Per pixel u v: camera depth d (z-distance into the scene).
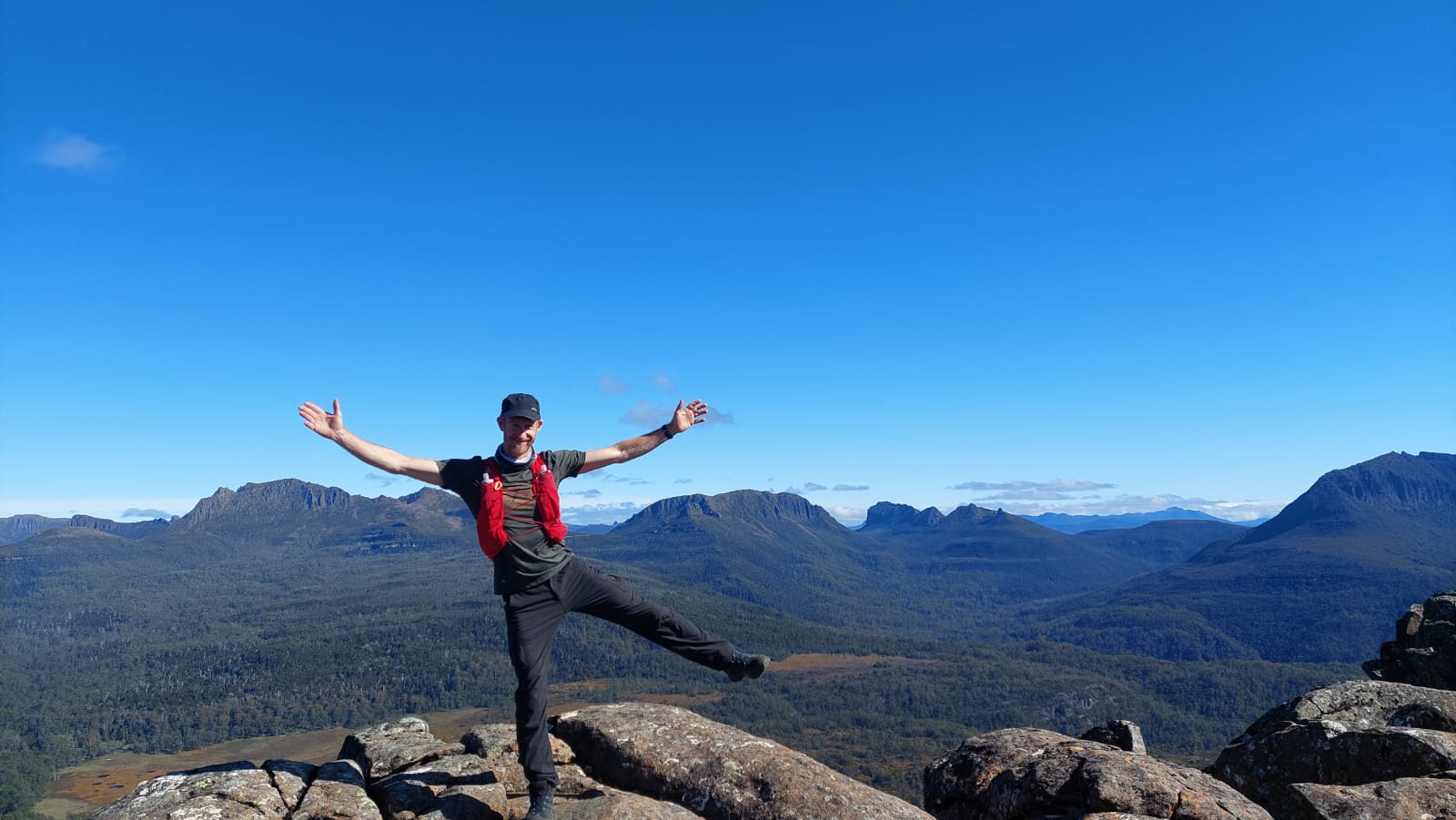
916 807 3.88
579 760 4.49
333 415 3.74
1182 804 3.64
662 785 4.13
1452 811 3.95
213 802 3.72
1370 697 5.52
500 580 3.91
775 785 3.89
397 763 4.56
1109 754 4.12
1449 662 7.89
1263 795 4.83
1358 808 4.05
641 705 4.92
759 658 4.12
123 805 3.69
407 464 3.88
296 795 3.98
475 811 3.91
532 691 3.81
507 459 3.95
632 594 4.11
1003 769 4.45
